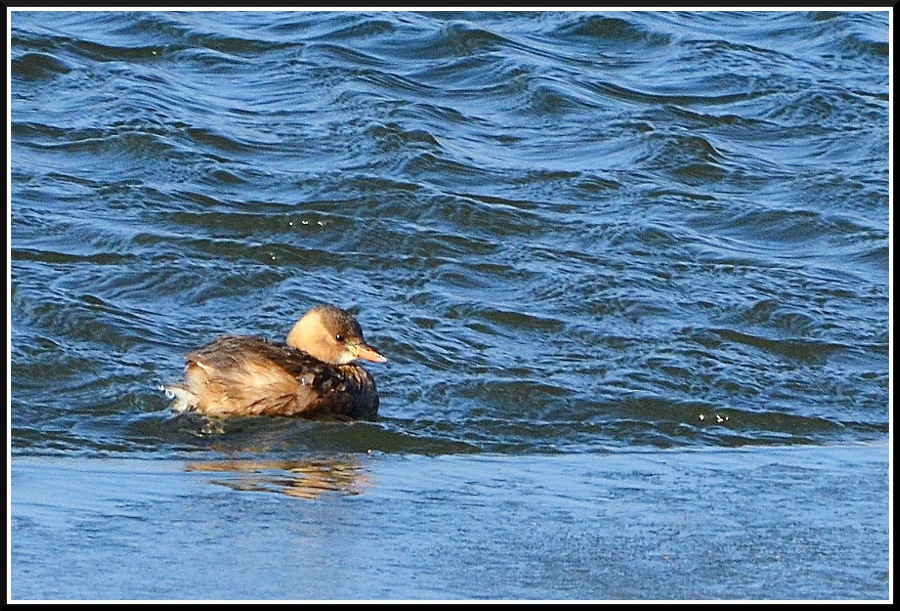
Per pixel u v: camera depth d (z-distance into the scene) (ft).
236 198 61.05
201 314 53.16
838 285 57.98
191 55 72.54
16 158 62.59
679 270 58.39
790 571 32.17
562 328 53.21
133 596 29.91
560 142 68.08
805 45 78.18
